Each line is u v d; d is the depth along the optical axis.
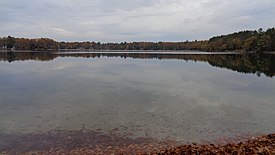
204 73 33.88
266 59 63.47
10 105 15.40
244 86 22.81
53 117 12.93
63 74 31.77
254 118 12.90
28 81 25.30
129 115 13.23
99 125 11.70
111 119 12.56
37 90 20.28
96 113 13.59
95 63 53.22
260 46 93.81
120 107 14.82
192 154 7.77
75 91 19.81
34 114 13.48
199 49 187.25
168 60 66.31
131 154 8.72
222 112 13.95
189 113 13.69
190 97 17.72
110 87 21.75
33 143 9.73
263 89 21.28
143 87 21.80
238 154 7.54
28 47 163.50
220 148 8.45
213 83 24.59
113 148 9.23
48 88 21.22
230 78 28.55
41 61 58.22
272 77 29.34
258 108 14.85
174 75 31.30
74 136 10.39
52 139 10.09
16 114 13.50
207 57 81.19
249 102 16.36
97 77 28.80
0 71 34.84
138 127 11.43
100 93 18.98
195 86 22.59
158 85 23.00
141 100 16.62
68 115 13.26
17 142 9.84
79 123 11.99
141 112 13.80
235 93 19.38
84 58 74.94
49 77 28.62
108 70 37.47
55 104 15.57
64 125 11.73
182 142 9.82
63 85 22.83
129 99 16.92
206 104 15.70
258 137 10.10
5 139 10.12
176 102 16.14
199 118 12.83
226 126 11.67
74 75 30.73
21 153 8.91
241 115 13.41
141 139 10.08
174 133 10.75
